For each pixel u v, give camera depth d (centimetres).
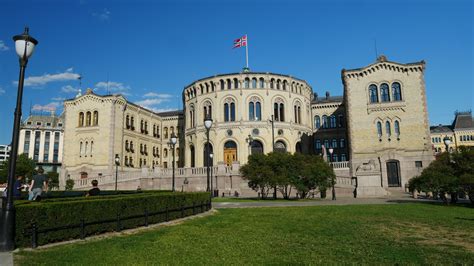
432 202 3156
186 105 7094
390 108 5697
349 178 4594
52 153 12062
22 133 11825
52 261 1007
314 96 8625
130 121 7312
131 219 1628
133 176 5600
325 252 1112
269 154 4134
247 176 4006
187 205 2142
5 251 1101
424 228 1581
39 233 1213
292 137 6384
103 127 6719
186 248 1191
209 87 6581
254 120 6216
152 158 8056
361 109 5819
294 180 3897
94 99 6894
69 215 1330
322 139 7562
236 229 1594
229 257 1059
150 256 1077
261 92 6325
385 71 5822
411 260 997
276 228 1612
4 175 6481
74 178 6738
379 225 1677
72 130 6981
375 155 5612
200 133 6500
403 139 5572
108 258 1050
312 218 1956
